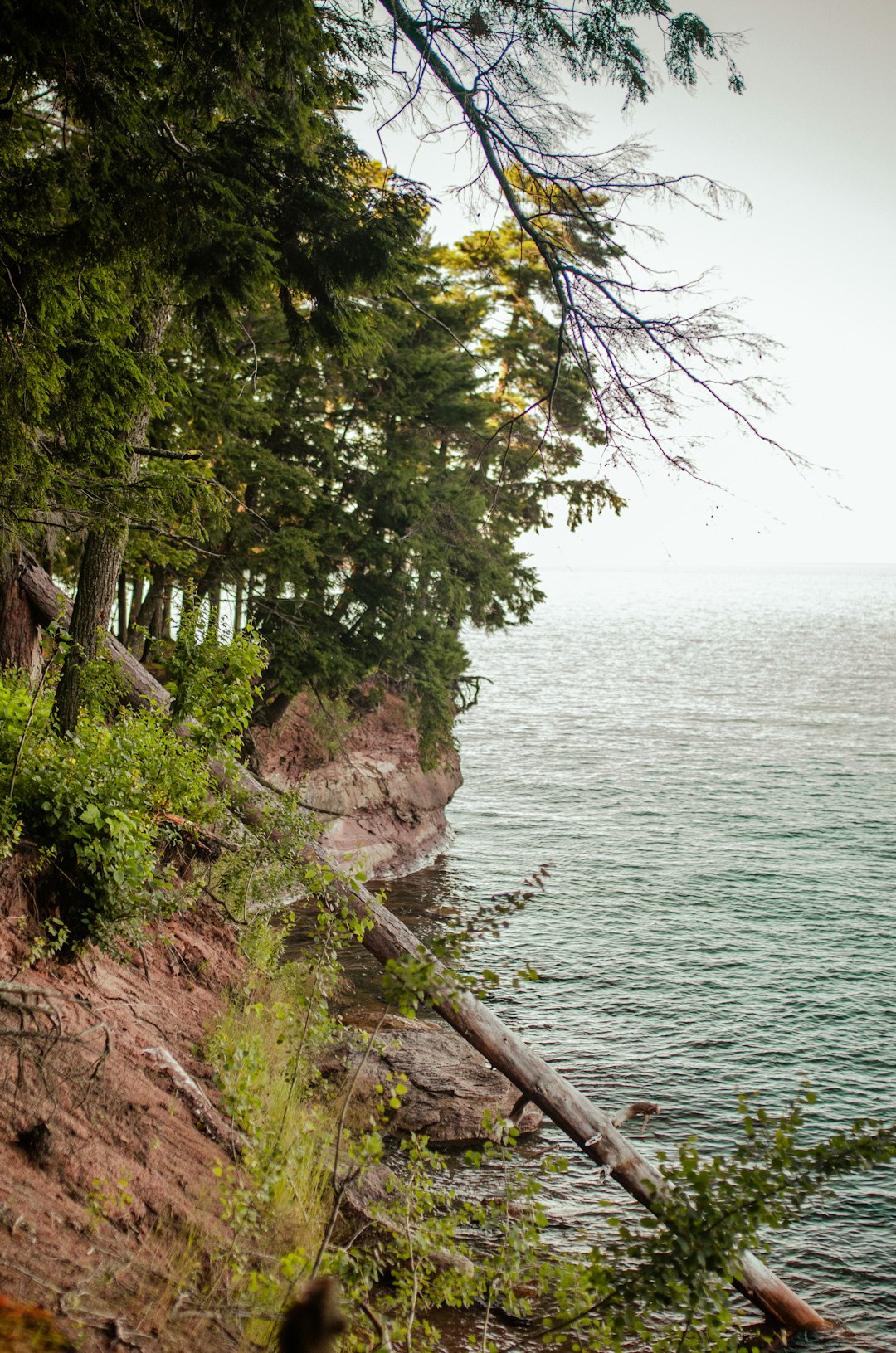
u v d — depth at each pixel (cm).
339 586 2888
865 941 2614
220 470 2459
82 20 748
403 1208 828
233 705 1428
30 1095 785
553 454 987
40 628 1744
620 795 4694
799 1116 643
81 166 857
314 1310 405
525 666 11675
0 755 1090
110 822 1003
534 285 1073
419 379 2816
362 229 988
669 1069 1809
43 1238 662
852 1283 1219
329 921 1163
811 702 8431
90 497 1297
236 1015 1259
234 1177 877
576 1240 1216
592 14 784
